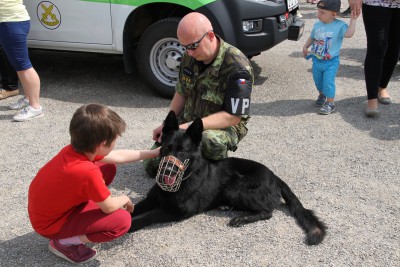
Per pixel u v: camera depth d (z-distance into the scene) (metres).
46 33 5.35
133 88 5.70
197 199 3.04
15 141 4.27
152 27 5.04
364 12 4.52
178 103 3.58
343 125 4.60
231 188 3.13
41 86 5.72
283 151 4.07
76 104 5.16
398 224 3.06
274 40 5.19
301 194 3.42
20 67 4.52
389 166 3.81
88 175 2.36
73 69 6.42
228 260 2.72
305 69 6.35
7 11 4.28
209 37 3.05
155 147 3.47
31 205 2.48
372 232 2.98
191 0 4.89
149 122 4.68
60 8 5.20
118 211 2.57
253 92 5.52
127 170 3.76
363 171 3.73
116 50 5.27
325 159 3.93
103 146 2.41
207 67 3.25
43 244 2.87
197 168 2.98
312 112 4.93
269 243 2.87
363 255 2.76
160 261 2.71
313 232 2.86
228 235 2.95
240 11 4.91
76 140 2.36
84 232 2.54
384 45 4.49
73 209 2.56
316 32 4.82
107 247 2.83
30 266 2.68
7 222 3.08
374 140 4.27
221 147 3.25
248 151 4.07
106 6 5.09
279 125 4.61
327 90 4.81
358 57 6.94
